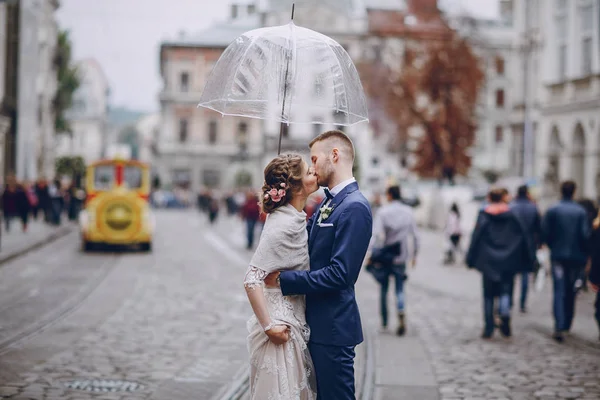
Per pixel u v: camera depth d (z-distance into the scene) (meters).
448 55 51.31
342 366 4.39
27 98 43.91
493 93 72.50
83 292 14.16
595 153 27.95
